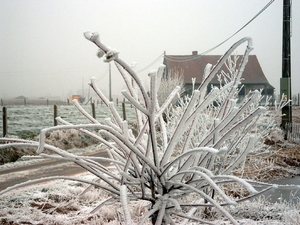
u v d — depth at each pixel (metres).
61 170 11.27
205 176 2.00
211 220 4.93
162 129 3.02
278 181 8.91
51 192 7.27
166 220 2.66
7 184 9.24
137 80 1.87
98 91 2.59
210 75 2.23
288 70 15.40
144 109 2.05
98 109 35.00
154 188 2.65
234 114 2.52
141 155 2.27
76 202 6.46
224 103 2.75
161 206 2.47
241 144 5.79
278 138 14.03
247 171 8.73
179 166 2.69
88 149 16.81
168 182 2.42
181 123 2.28
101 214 5.72
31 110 32.59
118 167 2.93
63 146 16.66
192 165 2.70
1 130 20.53
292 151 12.62
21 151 14.27
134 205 5.78
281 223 4.95
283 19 15.46
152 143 2.23
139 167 2.54
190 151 2.12
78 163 2.48
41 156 2.32
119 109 35.62
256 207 5.63
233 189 6.57
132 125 22.50
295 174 9.90
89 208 6.23
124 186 2.01
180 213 2.68
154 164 2.45
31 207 6.25
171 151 2.38
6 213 5.93
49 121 25.33
